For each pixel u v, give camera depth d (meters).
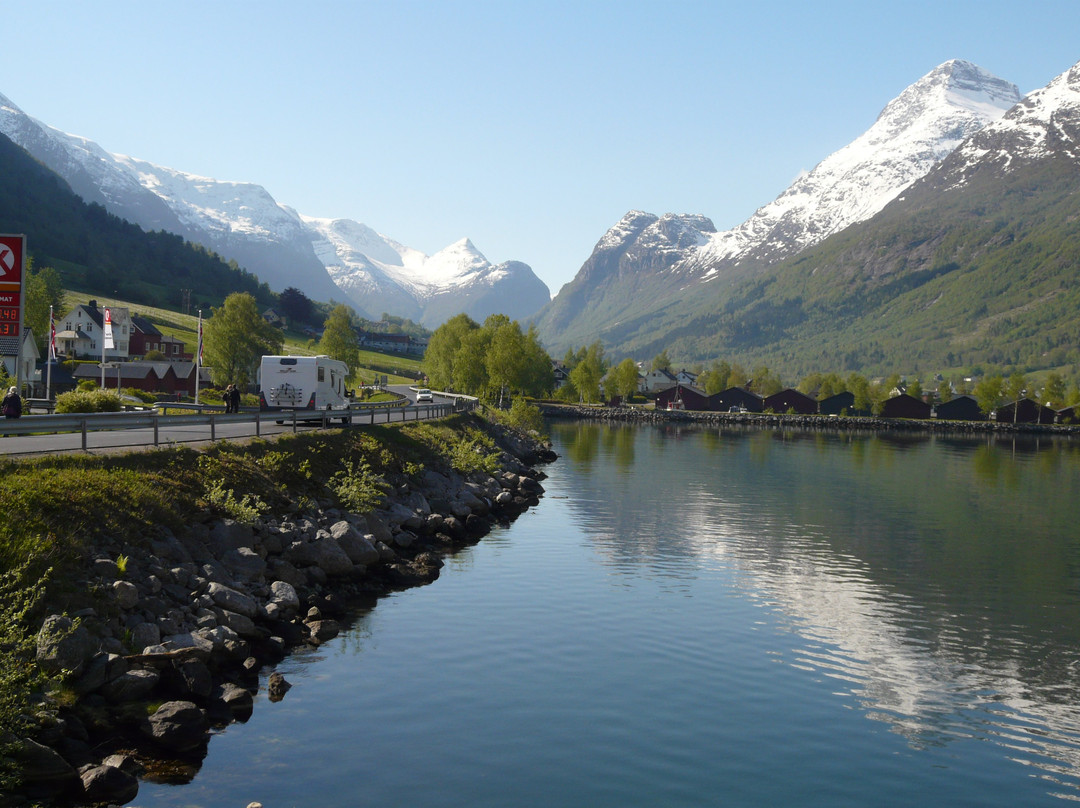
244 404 95.19
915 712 20.39
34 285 146.75
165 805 13.41
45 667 14.77
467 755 16.33
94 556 18.89
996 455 115.44
